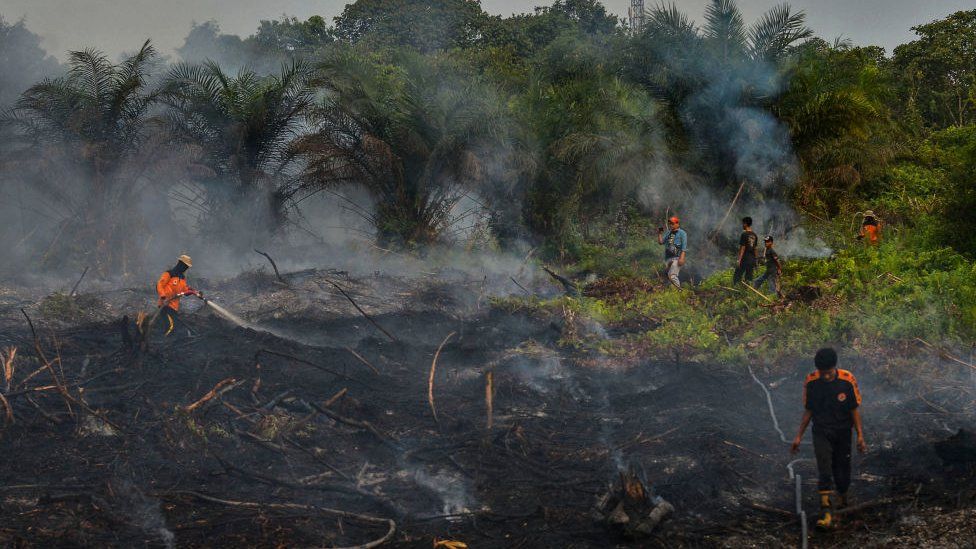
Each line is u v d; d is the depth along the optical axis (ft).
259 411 25.45
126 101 55.16
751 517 19.02
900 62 150.61
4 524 17.95
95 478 20.77
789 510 19.36
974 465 20.72
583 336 39.63
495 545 17.63
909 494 19.69
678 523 18.69
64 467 21.43
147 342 31.14
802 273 49.75
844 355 32.60
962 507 18.57
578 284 53.06
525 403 28.84
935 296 38.27
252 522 18.56
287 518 18.79
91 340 35.24
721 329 39.73
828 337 34.86
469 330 41.19
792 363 32.48
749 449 23.38
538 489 20.85
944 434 23.66
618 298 48.62
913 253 51.78
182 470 21.62
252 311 42.80
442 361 34.86
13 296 43.06
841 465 18.86
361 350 35.81
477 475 21.72
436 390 30.12
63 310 39.75
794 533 18.13
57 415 24.82
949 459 21.29
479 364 34.76
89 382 28.30
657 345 36.88
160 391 27.73
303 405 26.50
